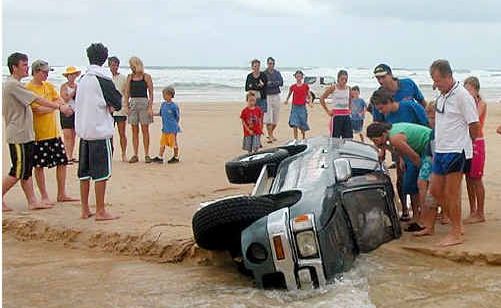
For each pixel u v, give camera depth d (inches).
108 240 279.4
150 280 236.8
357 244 239.0
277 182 254.2
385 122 311.3
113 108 299.9
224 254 257.9
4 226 302.7
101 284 232.7
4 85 316.5
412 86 320.8
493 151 556.4
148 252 269.1
